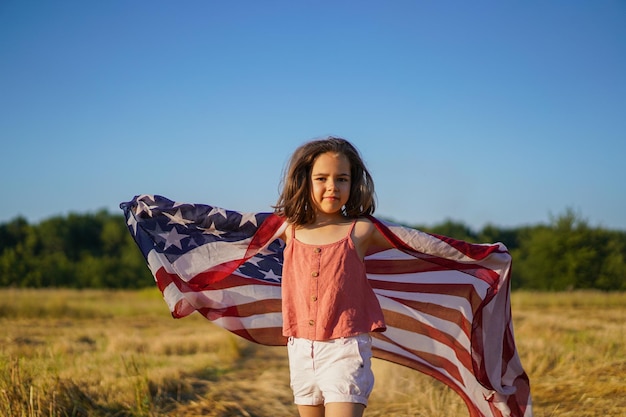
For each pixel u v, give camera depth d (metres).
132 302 23.22
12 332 12.97
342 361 3.38
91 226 64.38
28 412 5.21
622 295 24.11
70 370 7.36
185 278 4.21
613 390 6.05
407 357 4.42
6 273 45.47
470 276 4.21
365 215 3.73
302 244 3.63
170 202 4.09
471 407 4.35
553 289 35.28
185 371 7.75
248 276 4.39
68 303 20.75
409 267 4.28
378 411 5.95
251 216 3.95
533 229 39.78
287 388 6.99
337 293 3.46
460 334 4.30
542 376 6.95
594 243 35.81
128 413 5.74
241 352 9.77
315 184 3.61
